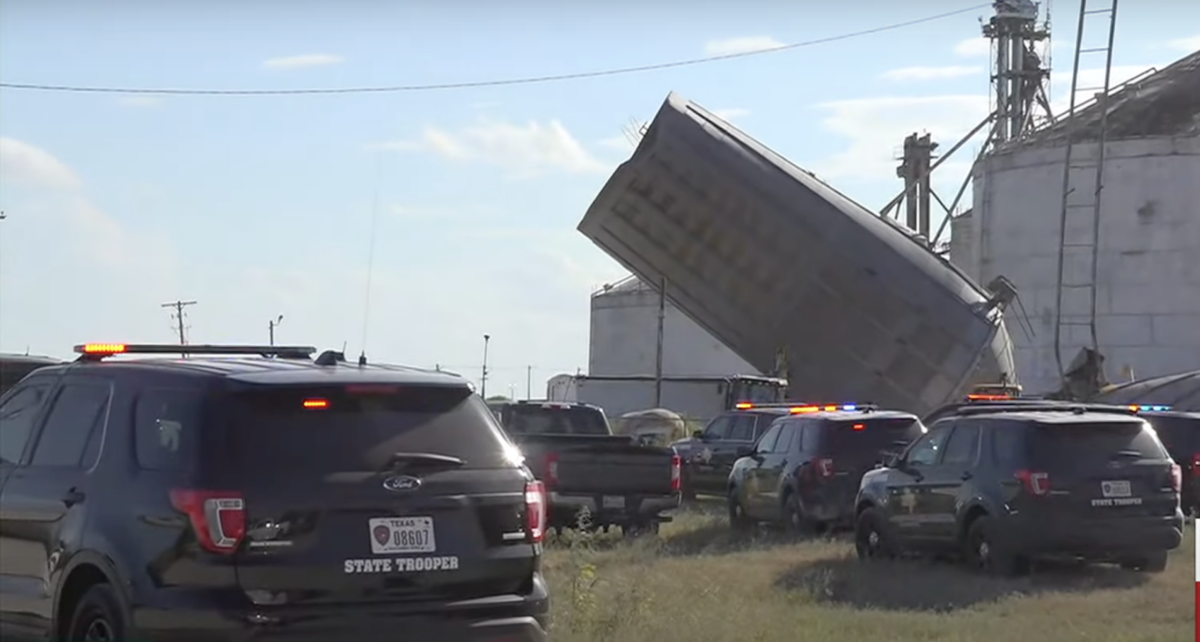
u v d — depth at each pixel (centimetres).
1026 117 7131
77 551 880
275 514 816
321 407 848
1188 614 1468
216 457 822
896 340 3769
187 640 802
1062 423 1723
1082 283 5544
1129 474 1717
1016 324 5675
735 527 2456
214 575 805
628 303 7975
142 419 880
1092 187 5562
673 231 3859
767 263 3800
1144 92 5853
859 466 2286
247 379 843
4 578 972
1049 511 1697
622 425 4088
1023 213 5734
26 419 1006
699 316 4184
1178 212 5425
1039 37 7156
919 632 1359
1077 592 1622
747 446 2931
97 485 887
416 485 851
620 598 1347
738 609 1434
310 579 817
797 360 3947
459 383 899
